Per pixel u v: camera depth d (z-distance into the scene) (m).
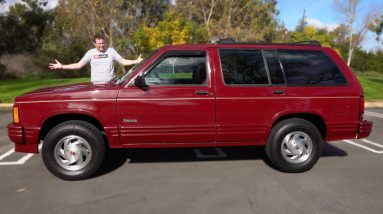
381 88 19.44
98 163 5.21
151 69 5.18
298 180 5.23
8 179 5.27
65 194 4.72
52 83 21.39
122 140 5.19
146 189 4.89
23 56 36.88
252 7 40.69
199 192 4.79
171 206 4.35
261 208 4.29
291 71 5.44
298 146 5.48
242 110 5.29
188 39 26.23
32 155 6.52
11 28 40.78
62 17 38.59
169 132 5.21
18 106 5.02
